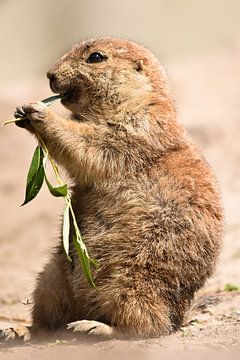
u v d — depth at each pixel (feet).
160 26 135.74
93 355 34.42
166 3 140.36
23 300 50.60
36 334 39.04
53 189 37.68
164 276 37.73
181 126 41.22
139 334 37.32
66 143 38.99
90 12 135.03
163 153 39.70
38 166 38.65
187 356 33.73
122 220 38.45
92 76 41.42
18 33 133.69
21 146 87.45
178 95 93.15
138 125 39.75
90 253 38.50
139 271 37.63
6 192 78.59
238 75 99.04
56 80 42.09
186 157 39.93
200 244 38.40
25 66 125.90
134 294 37.45
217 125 83.92
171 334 38.11
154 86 41.45
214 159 76.89
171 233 37.96
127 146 39.34
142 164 39.24
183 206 38.32
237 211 64.13
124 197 38.83
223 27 137.69
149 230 37.96
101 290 37.73
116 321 37.45
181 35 134.51
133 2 138.62
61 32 132.46
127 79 41.24
